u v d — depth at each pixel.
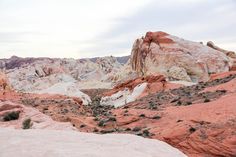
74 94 66.06
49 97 57.81
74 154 5.94
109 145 7.06
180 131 22.98
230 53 93.56
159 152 7.05
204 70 80.50
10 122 24.91
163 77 67.19
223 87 46.53
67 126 20.84
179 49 84.25
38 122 24.06
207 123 24.86
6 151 6.14
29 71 134.12
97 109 54.00
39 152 6.00
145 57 88.44
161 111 35.03
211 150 20.08
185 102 42.34
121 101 60.66
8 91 60.47
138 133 25.34
